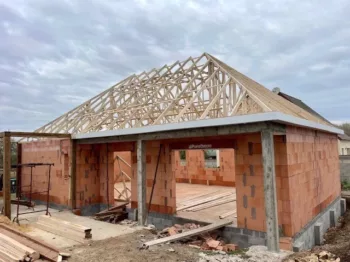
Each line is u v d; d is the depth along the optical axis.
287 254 5.64
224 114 7.71
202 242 6.88
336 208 11.36
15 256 5.20
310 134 8.45
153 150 9.07
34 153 12.45
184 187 14.78
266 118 5.56
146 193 9.11
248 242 6.73
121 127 9.34
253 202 6.71
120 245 6.12
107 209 10.22
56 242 6.43
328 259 4.92
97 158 11.35
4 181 8.61
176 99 8.64
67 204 10.49
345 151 26.03
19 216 9.41
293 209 6.41
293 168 6.70
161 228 8.62
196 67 10.20
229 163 14.95
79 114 11.97
